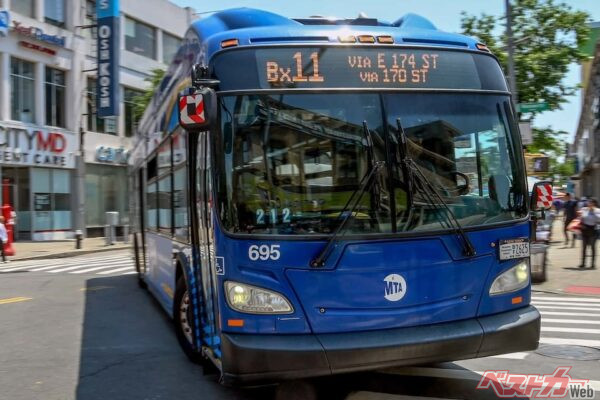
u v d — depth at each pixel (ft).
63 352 24.31
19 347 25.34
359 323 15.11
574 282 44.65
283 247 14.96
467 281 16.06
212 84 15.61
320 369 14.55
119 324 29.91
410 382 19.22
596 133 132.98
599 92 125.90
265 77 15.80
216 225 15.40
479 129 16.98
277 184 15.31
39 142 90.48
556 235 97.81
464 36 18.13
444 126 16.53
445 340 15.29
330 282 15.02
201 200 17.84
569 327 28.89
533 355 22.80
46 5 92.99
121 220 110.22
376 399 17.65
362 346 14.71
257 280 14.96
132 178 45.50
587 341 25.55
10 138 85.35
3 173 89.25
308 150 15.55
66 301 37.50
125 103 110.93
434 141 16.37
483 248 16.33
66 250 79.41
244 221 15.16
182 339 22.65
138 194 40.60
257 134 15.48
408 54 16.74
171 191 24.56
